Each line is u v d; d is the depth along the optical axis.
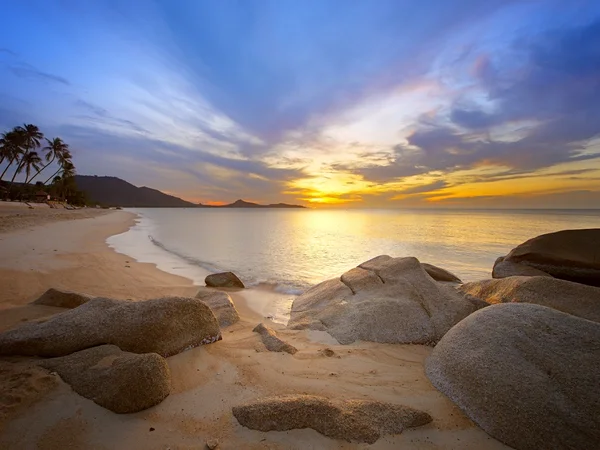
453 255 20.45
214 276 11.70
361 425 3.43
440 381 4.43
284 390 4.22
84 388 3.72
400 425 3.51
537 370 3.68
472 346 4.39
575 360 3.62
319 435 3.35
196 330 5.31
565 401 3.36
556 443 3.20
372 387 4.40
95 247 18.75
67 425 3.31
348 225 52.62
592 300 5.90
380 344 6.19
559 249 9.79
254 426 3.42
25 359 4.44
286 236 32.78
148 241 24.91
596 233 9.78
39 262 12.53
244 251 21.52
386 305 7.01
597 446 3.07
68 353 4.49
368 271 8.92
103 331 4.66
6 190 63.53
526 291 6.60
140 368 3.80
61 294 6.95
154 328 4.79
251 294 10.97
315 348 5.94
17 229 23.17
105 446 3.14
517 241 27.50
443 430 3.55
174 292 10.09
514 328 4.23
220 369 4.71
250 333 6.44
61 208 68.06
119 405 3.55
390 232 37.44
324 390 4.27
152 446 3.17
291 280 13.36
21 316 6.25
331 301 8.26
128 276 11.98
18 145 58.47
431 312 6.75
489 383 3.81
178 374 4.46
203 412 3.70
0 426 3.20
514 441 3.35
